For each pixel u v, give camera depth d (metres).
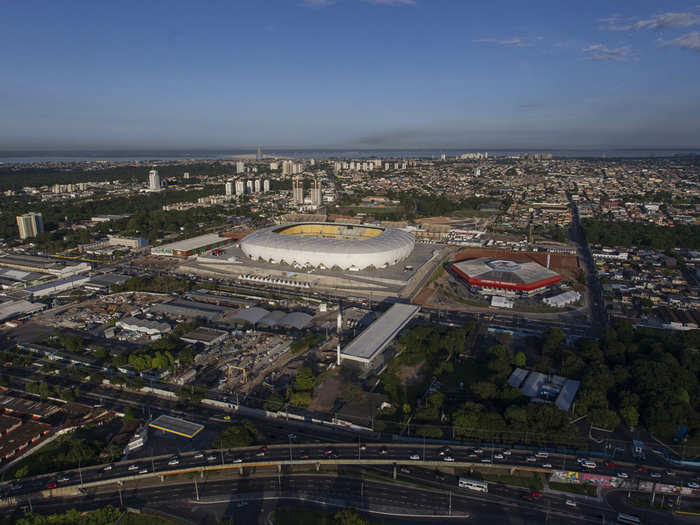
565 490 143.75
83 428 172.88
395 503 138.25
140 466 151.25
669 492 140.50
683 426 167.88
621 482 143.38
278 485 145.75
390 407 179.25
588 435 169.38
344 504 138.00
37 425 172.88
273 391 196.75
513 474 150.38
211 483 147.00
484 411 173.88
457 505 137.50
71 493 143.38
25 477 147.62
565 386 196.38
